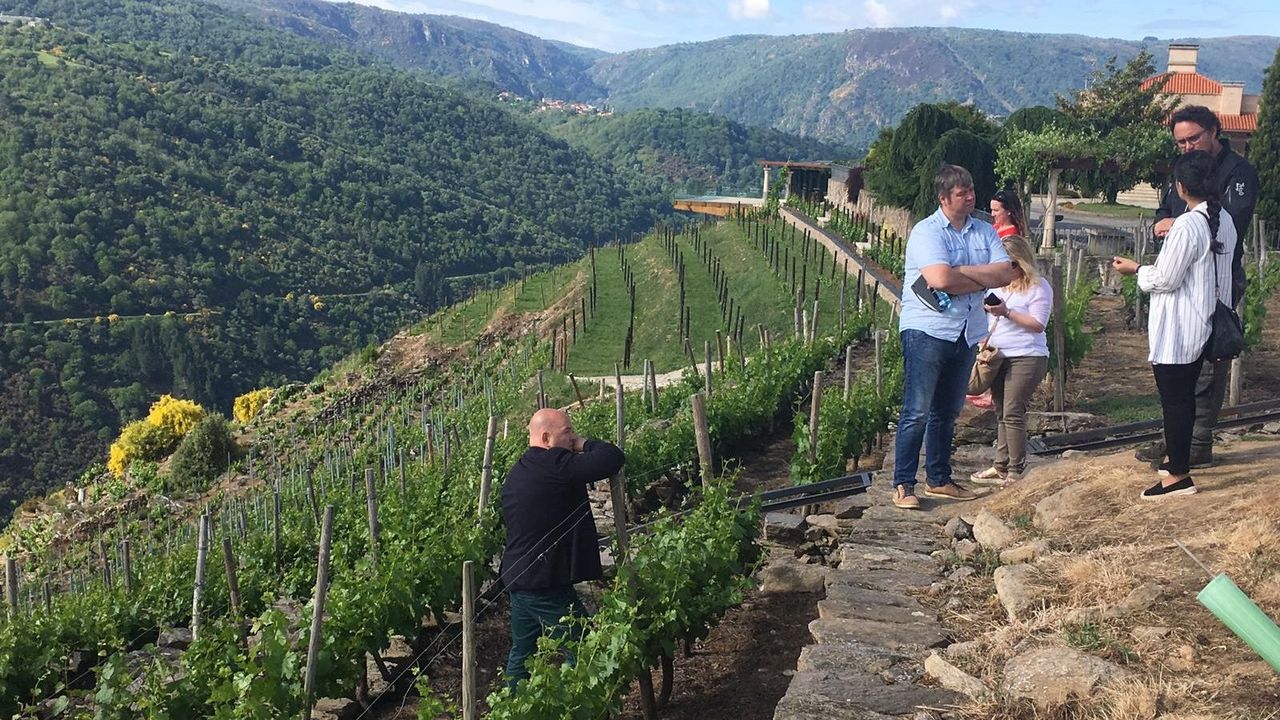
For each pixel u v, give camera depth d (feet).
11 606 41.24
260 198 575.38
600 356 147.84
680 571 21.88
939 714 12.84
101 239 470.39
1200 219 17.54
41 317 409.28
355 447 147.02
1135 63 172.45
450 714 23.80
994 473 24.57
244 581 47.55
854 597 17.35
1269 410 27.17
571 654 19.56
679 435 42.47
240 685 22.12
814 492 28.09
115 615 43.70
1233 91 182.91
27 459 344.69
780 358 53.31
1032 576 16.25
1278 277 52.13
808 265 141.59
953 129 129.18
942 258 20.43
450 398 160.25
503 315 207.31
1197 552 15.39
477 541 28.96
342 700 26.20
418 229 609.83
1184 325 17.60
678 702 21.29
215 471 149.48
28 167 506.89
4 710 33.71
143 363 393.70
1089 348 41.50
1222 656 12.40
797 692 13.82
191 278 467.52
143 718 24.76
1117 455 21.29
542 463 19.30
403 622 26.71
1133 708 11.59
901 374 42.42
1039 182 106.22
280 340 447.83
